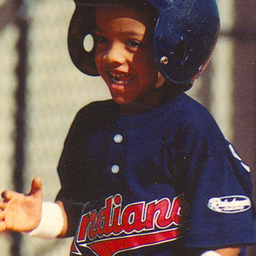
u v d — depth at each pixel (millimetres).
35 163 6855
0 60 6766
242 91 6504
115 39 2898
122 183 2986
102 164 3113
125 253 2943
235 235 2758
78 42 3416
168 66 2912
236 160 2934
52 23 6719
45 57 6746
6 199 3061
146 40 2895
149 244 2904
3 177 6859
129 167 2975
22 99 6809
